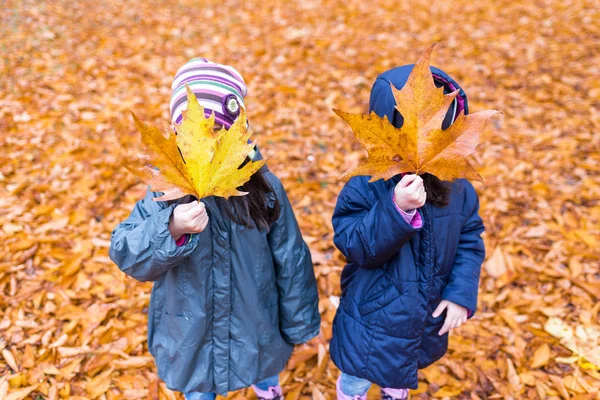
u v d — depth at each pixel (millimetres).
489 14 5887
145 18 5648
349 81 4418
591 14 5586
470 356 2170
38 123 3697
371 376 1604
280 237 1541
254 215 1420
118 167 3318
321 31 5453
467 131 1091
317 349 2219
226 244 1421
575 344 2195
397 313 1516
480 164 3387
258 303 1521
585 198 3051
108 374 2070
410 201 1237
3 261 2568
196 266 1414
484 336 2258
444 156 1119
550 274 2551
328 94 4219
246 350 1559
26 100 3924
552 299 2428
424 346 1641
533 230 2834
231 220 1403
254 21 5707
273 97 4156
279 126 3809
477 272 1596
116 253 1330
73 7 5734
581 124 3758
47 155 3385
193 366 1550
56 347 2160
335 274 2596
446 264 1533
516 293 2477
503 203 3037
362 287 1595
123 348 2178
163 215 1249
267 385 1842
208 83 1346
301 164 3406
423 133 1110
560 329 2268
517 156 3455
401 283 1499
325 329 2309
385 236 1351
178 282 1443
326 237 2836
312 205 3059
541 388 2029
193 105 1065
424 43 5223
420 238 1482
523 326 2305
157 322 1569
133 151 3477
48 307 2346
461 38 5324
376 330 1560
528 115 3910
